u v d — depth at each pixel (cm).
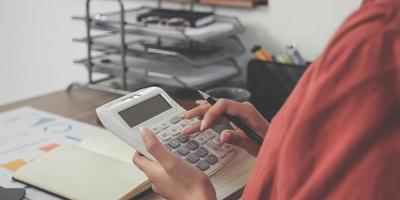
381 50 40
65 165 79
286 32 128
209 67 127
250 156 86
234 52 129
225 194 74
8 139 93
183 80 114
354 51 41
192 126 77
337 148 41
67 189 72
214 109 78
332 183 42
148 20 120
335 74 42
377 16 41
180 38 114
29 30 180
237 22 131
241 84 130
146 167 66
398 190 40
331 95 42
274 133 49
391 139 40
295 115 45
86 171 77
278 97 117
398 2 41
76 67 169
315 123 43
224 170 81
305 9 124
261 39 132
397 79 39
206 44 132
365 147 40
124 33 120
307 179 43
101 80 131
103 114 72
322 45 124
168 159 62
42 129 98
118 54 134
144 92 80
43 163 80
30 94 189
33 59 183
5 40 190
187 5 141
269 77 117
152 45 128
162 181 64
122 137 71
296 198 43
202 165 72
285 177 44
